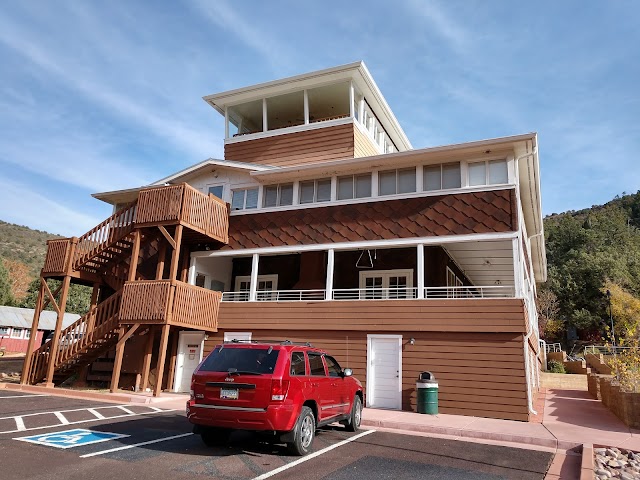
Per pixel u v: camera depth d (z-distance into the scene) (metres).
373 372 13.95
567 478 6.50
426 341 13.49
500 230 13.49
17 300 59.06
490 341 12.76
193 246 18.11
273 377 6.87
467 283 22.19
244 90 20.12
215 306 16.56
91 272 17.67
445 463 7.12
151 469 6.07
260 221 17.23
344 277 17.41
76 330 16.52
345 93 19.84
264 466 6.43
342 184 16.42
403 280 16.62
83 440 7.64
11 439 7.52
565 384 22.30
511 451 8.24
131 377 17.20
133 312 14.74
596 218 77.62
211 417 6.95
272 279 19.34
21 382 16.09
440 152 14.33
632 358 14.59
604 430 10.09
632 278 47.22
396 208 15.05
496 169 14.12
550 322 42.66
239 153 20.58
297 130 19.56
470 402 12.53
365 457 7.25
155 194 15.68
